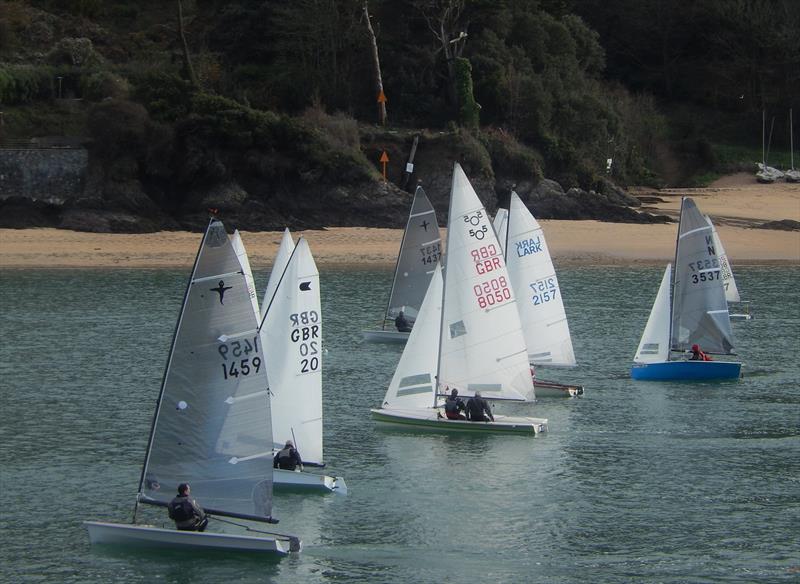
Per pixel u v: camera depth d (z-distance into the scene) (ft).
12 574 126.00
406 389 187.73
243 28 548.31
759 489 157.48
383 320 279.08
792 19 652.07
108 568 127.65
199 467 124.26
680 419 195.11
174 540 127.54
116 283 347.36
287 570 127.75
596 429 187.73
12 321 285.02
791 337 276.41
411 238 259.39
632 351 255.50
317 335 151.02
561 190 489.26
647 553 134.41
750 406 204.85
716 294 227.40
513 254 209.56
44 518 143.64
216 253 121.49
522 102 524.52
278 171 446.60
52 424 188.55
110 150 436.76
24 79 486.79
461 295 180.86
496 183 486.38
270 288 185.57
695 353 227.40
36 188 431.43
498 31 552.00
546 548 135.44
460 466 165.99
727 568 130.21
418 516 144.97
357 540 136.77
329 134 462.19
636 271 385.09
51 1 577.43
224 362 122.62
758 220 488.85
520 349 182.50
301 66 519.19
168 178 443.32
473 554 133.59
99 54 534.78
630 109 598.34
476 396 182.19
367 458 169.17
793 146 642.63
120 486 156.76
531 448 176.45
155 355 245.04
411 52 530.27
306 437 152.25
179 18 481.05
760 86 653.71
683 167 609.83
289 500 150.20
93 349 250.78
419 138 478.18
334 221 446.60
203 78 508.12
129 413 196.03
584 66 599.57
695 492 155.94
